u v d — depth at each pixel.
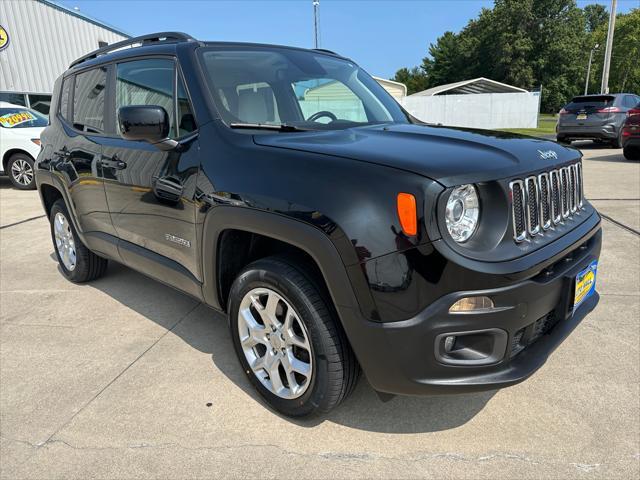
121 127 2.31
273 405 2.24
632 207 6.00
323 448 2.04
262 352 2.32
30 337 3.08
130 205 2.88
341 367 1.97
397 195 1.69
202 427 2.18
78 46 18.36
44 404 2.37
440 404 2.32
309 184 1.88
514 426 2.14
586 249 2.27
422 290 1.68
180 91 2.59
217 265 2.34
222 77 2.61
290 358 2.12
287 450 2.03
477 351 1.83
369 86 3.32
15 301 3.67
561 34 57.72
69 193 3.53
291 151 2.04
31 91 16.41
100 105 3.28
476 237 1.79
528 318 1.85
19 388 2.51
